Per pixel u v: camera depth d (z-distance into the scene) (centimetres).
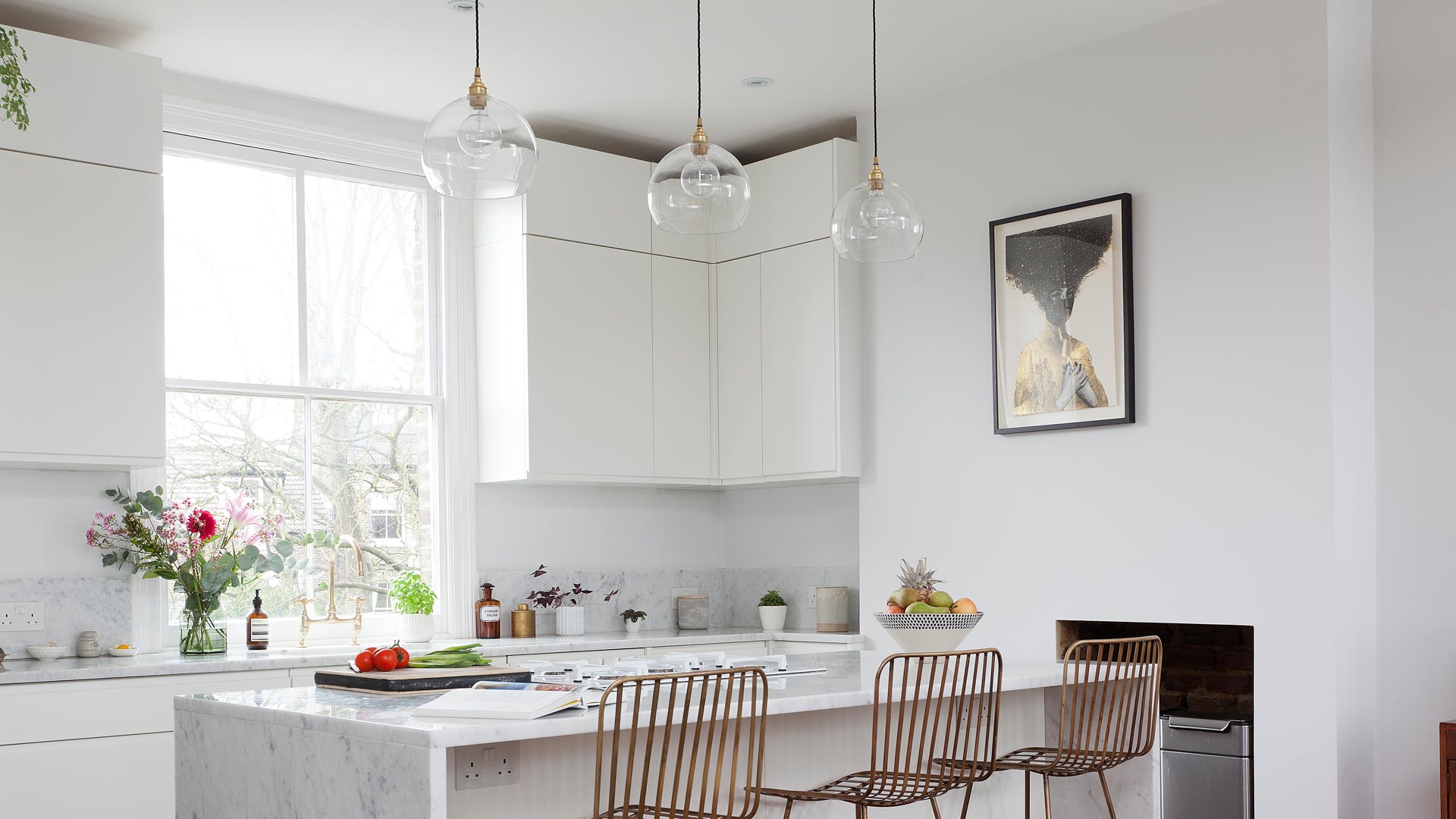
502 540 550
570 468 526
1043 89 473
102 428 412
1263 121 411
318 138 512
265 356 498
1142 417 436
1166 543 427
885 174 527
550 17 430
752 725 253
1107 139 452
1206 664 446
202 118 482
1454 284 396
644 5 421
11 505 430
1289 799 393
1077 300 452
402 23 432
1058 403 456
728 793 303
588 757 279
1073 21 441
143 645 454
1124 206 441
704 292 580
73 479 444
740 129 557
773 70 484
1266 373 405
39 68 406
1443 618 392
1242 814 401
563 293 531
